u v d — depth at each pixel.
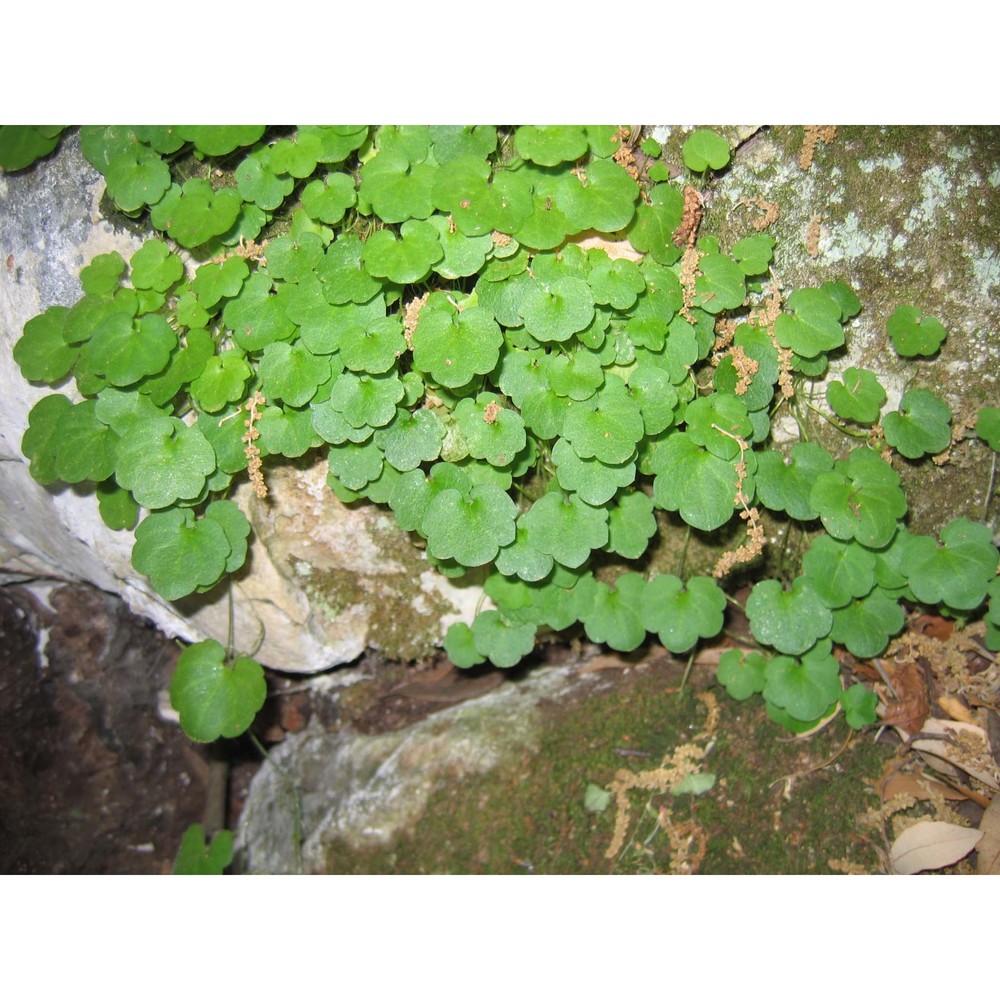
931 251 0.39
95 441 0.36
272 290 0.38
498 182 0.36
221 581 0.42
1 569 0.51
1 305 0.39
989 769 0.40
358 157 0.38
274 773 0.50
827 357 0.40
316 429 0.36
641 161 0.38
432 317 0.35
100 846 0.54
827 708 0.40
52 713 0.54
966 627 0.42
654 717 0.44
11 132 0.37
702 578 0.39
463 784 0.43
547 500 0.37
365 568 0.43
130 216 0.39
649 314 0.36
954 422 0.40
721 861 0.40
